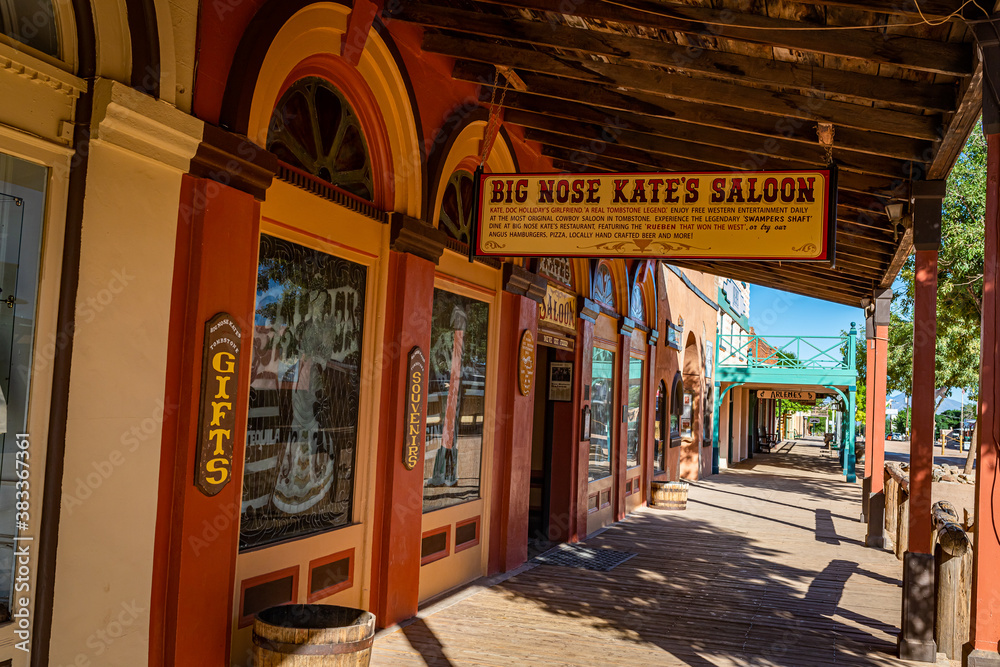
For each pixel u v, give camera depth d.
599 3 4.91
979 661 4.08
